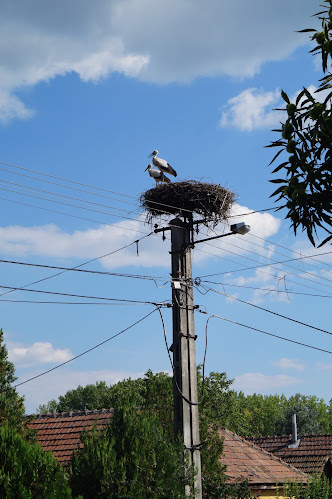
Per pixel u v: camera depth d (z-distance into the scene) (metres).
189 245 16.06
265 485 23.94
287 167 5.99
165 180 18.42
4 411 16.53
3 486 11.40
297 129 5.81
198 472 14.53
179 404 14.82
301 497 22.41
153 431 14.49
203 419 19.55
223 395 46.28
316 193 5.87
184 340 15.20
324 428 88.12
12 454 11.85
